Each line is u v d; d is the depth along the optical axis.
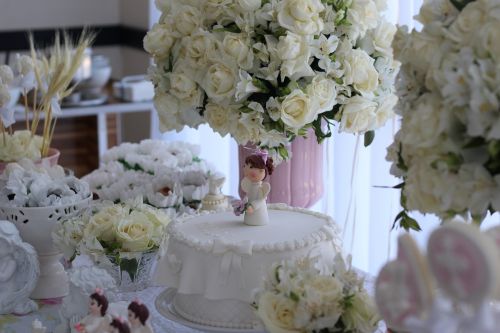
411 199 1.12
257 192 1.46
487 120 1.01
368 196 2.12
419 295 0.93
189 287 1.37
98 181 2.02
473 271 0.85
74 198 1.67
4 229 1.55
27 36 4.89
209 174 1.97
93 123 4.44
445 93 1.03
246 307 1.36
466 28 1.06
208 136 2.90
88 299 1.39
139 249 1.54
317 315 1.16
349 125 1.60
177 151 2.17
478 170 1.04
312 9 1.49
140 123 4.76
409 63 1.15
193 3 1.59
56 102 2.06
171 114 1.66
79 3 4.99
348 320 1.19
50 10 4.94
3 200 1.69
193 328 1.37
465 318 0.91
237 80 1.52
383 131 1.99
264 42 1.54
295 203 1.81
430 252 0.89
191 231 1.45
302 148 1.77
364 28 1.58
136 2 4.79
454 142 1.05
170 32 1.61
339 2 1.56
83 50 2.04
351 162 2.13
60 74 2.00
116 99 3.56
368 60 1.57
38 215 1.62
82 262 1.74
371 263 2.06
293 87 1.51
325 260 1.29
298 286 1.18
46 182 1.70
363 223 2.14
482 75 1.00
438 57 1.08
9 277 1.56
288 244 1.35
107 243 1.55
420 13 1.18
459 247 0.86
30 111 3.25
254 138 1.58
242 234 1.42
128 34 4.92
